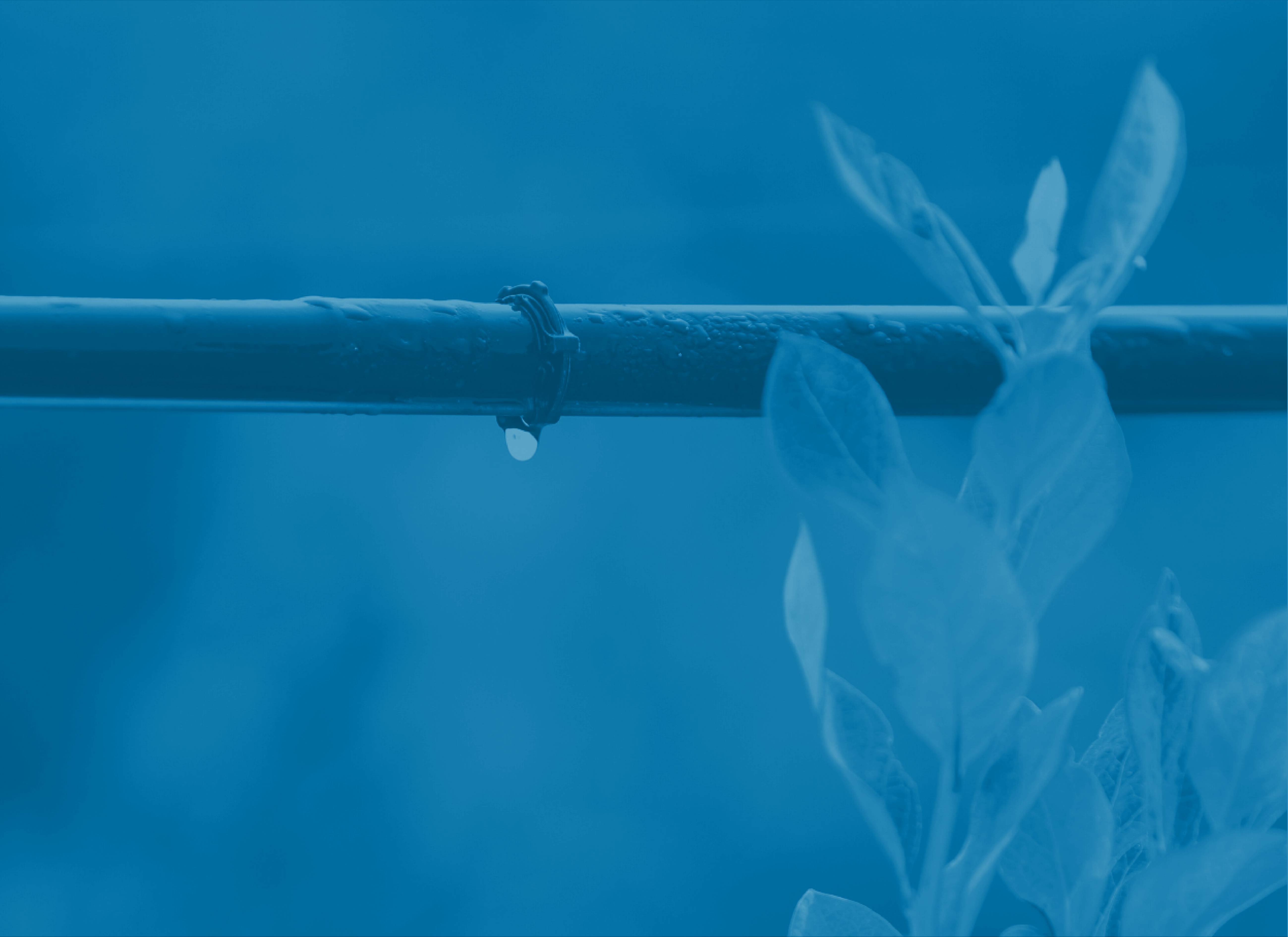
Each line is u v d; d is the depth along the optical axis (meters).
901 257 7.10
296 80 6.94
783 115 7.12
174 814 5.82
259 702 6.03
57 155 6.75
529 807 5.76
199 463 6.34
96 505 6.22
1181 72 6.53
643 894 5.56
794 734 5.78
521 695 6.03
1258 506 5.57
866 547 5.36
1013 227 6.72
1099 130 6.75
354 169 7.09
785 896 5.36
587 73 7.13
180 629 6.15
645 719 5.94
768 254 7.16
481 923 5.52
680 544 6.20
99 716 5.98
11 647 6.01
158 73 6.77
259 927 5.59
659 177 7.26
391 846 5.79
